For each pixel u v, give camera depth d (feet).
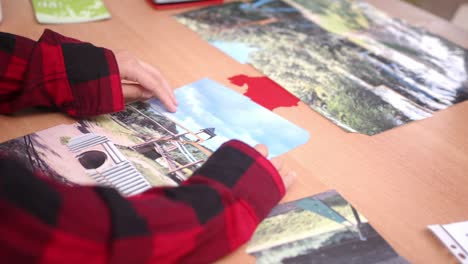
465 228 1.58
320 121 2.11
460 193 1.76
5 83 1.96
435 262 1.46
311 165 1.84
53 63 2.00
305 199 1.66
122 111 2.10
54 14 2.84
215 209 1.38
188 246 1.31
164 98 2.13
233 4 3.20
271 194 1.58
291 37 2.82
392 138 2.03
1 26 2.68
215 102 2.19
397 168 1.86
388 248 1.48
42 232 1.09
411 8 3.36
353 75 2.48
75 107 2.02
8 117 2.00
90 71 2.03
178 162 1.79
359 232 1.53
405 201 1.69
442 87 2.45
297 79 2.40
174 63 2.49
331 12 3.18
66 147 1.83
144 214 1.24
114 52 2.24
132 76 2.13
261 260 1.43
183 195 1.39
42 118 2.01
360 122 2.12
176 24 2.90
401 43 2.86
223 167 1.54
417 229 1.58
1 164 1.14
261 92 2.29
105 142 1.87
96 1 3.03
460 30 3.10
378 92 2.35
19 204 1.07
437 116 2.21
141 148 1.85
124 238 1.16
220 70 2.45
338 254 1.45
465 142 2.05
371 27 3.02
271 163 1.65
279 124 2.06
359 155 1.91
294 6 3.23
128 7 3.07
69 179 1.65
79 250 1.13
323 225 1.55
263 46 2.70
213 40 2.74
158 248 1.23
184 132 1.98
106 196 1.23
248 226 1.47
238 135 1.98
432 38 2.96
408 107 2.26
